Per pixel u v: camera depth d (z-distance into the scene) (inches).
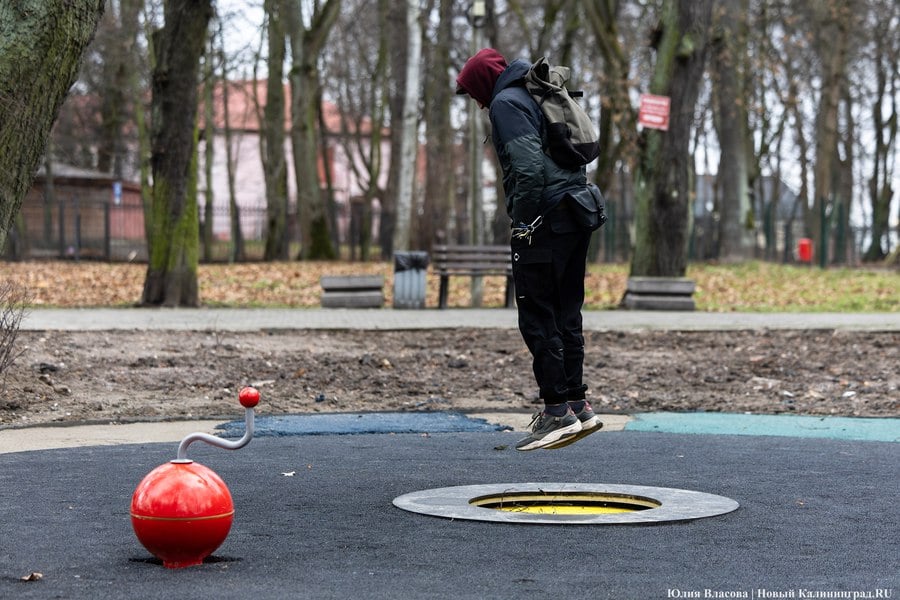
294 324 603.8
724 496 238.2
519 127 239.5
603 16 1072.8
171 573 170.9
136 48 1460.4
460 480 256.1
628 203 2615.7
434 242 1802.4
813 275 1263.5
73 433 329.7
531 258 245.0
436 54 1691.7
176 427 344.2
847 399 410.0
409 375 453.1
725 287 1080.2
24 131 263.7
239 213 1720.0
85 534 198.2
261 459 284.4
